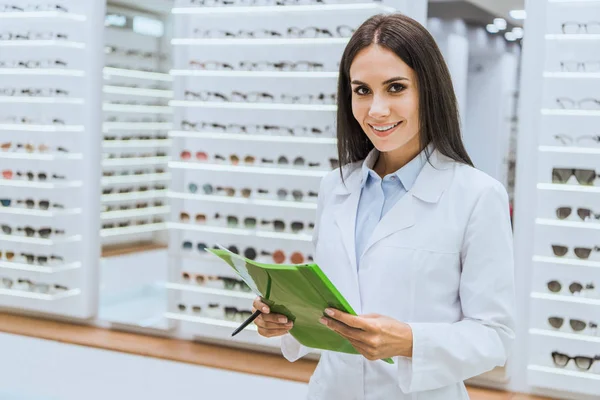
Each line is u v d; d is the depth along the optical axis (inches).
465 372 58.8
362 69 61.0
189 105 181.5
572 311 149.8
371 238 63.9
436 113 62.6
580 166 147.3
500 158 172.7
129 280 207.3
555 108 148.4
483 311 59.9
